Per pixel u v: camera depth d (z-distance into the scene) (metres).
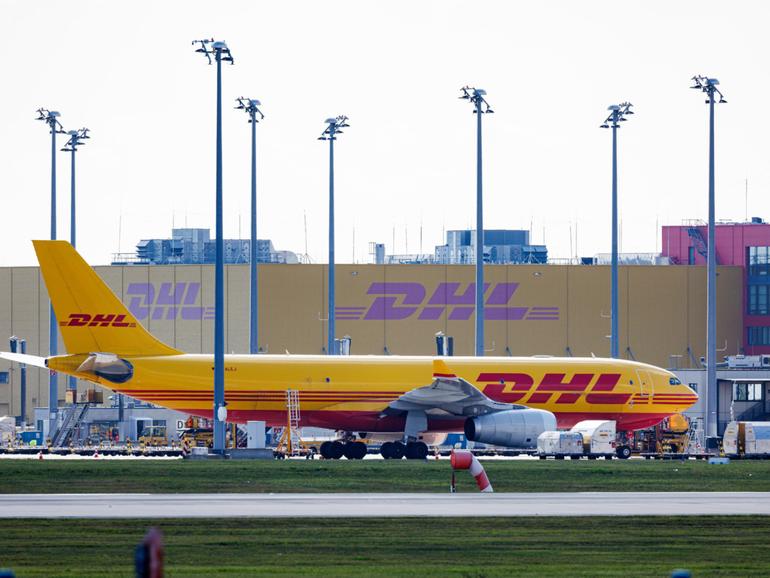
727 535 151.75
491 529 153.62
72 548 137.50
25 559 131.00
